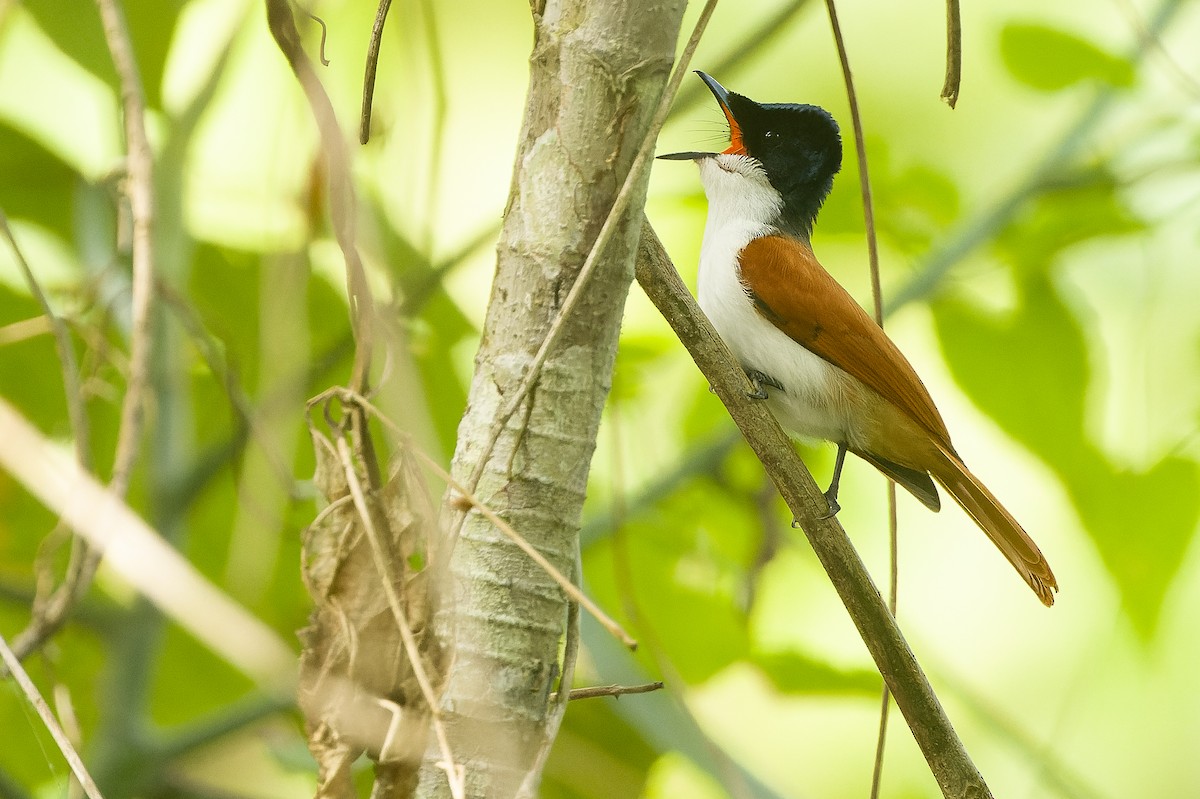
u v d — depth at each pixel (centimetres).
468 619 470
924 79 1179
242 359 945
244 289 934
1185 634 1199
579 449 477
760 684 1005
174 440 824
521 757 468
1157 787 1195
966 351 971
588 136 468
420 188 628
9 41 988
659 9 468
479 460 454
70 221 959
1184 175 942
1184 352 977
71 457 868
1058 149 965
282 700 783
